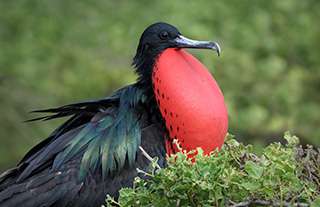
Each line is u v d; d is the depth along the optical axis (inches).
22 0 733.3
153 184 265.7
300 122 671.8
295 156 291.9
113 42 689.6
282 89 669.3
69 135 348.5
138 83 363.3
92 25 722.2
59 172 338.3
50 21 721.0
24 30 717.3
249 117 643.5
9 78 701.9
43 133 693.9
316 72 716.7
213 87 346.3
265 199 261.0
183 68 349.1
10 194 336.5
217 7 695.7
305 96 713.0
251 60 676.7
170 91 344.8
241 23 698.8
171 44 360.8
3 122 695.7
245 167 263.3
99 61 705.0
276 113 678.5
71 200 336.5
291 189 260.5
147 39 363.6
